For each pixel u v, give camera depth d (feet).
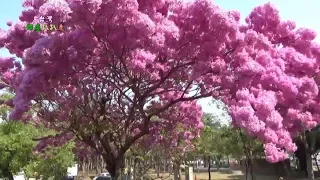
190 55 30.17
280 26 35.35
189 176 87.97
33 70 26.68
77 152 50.42
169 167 69.21
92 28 26.76
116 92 37.01
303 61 33.40
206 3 27.37
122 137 36.99
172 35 28.17
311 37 35.58
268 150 25.36
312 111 35.35
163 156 49.62
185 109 43.47
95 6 24.31
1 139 59.52
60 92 33.47
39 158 62.13
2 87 35.37
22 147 60.39
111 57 30.30
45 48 25.63
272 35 35.50
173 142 46.55
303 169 113.80
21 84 26.58
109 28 26.81
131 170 44.32
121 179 35.60
